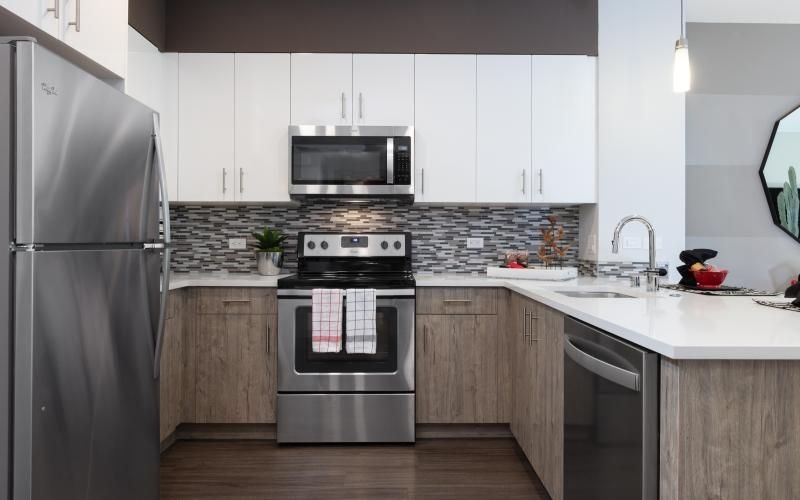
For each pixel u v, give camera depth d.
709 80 3.61
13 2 1.40
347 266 3.31
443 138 3.22
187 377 2.95
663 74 3.22
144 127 1.77
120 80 2.04
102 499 1.52
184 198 3.18
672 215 3.22
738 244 3.63
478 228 3.58
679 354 1.10
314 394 2.90
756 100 3.62
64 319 1.34
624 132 3.22
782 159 3.61
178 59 3.18
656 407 1.24
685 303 1.92
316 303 2.83
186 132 3.18
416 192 3.22
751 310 1.71
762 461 1.14
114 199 1.58
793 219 3.60
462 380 3.00
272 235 3.33
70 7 1.66
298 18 3.20
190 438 3.01
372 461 2.67
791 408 1.15
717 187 3.62
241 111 3.18
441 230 3.57
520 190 3.23
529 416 2.48
